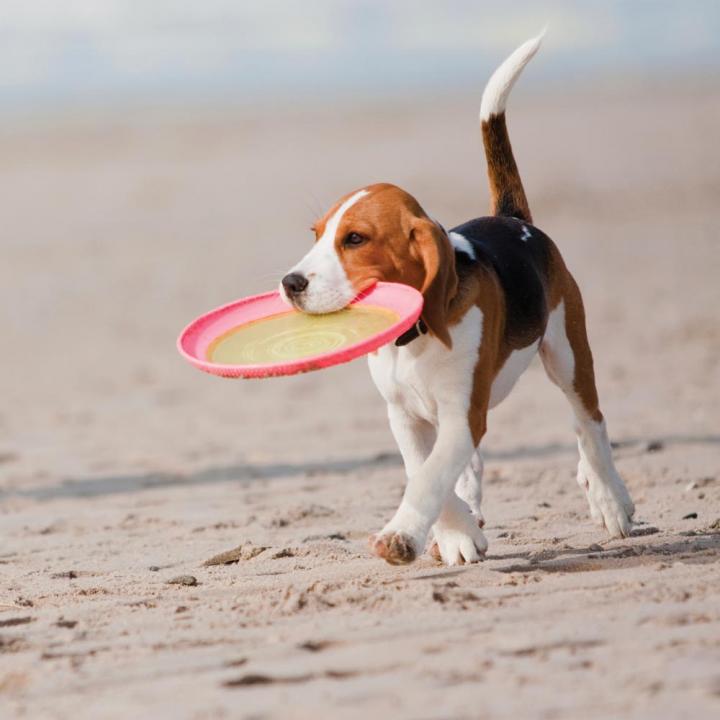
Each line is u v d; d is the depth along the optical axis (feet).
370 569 25.21
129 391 60.90
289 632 20.16
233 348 24.56
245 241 101.96
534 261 27.02
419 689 16.83
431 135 158.81
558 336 27.84
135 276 91.81
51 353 71.26
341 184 125.39
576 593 21.53
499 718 15.65
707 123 154.20
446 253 23.17
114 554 30.22
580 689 16.46
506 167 29.84
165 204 121.90
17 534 33.96
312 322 24.04
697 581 21.89
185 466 44.09
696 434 42.34
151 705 17.11
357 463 42.45
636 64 303.68
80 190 133.49
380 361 24.76
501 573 23.50
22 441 50.90
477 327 24.14
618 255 88.58
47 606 24.04
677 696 15.96
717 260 84.23
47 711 17.26
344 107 214.90
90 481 42.39
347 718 15.90
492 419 48.75
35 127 198.08
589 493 28.32
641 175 119.65
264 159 146.41
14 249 105.60
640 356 59.11
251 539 30.76
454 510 25.32
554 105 194.39
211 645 19.85
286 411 54.08
